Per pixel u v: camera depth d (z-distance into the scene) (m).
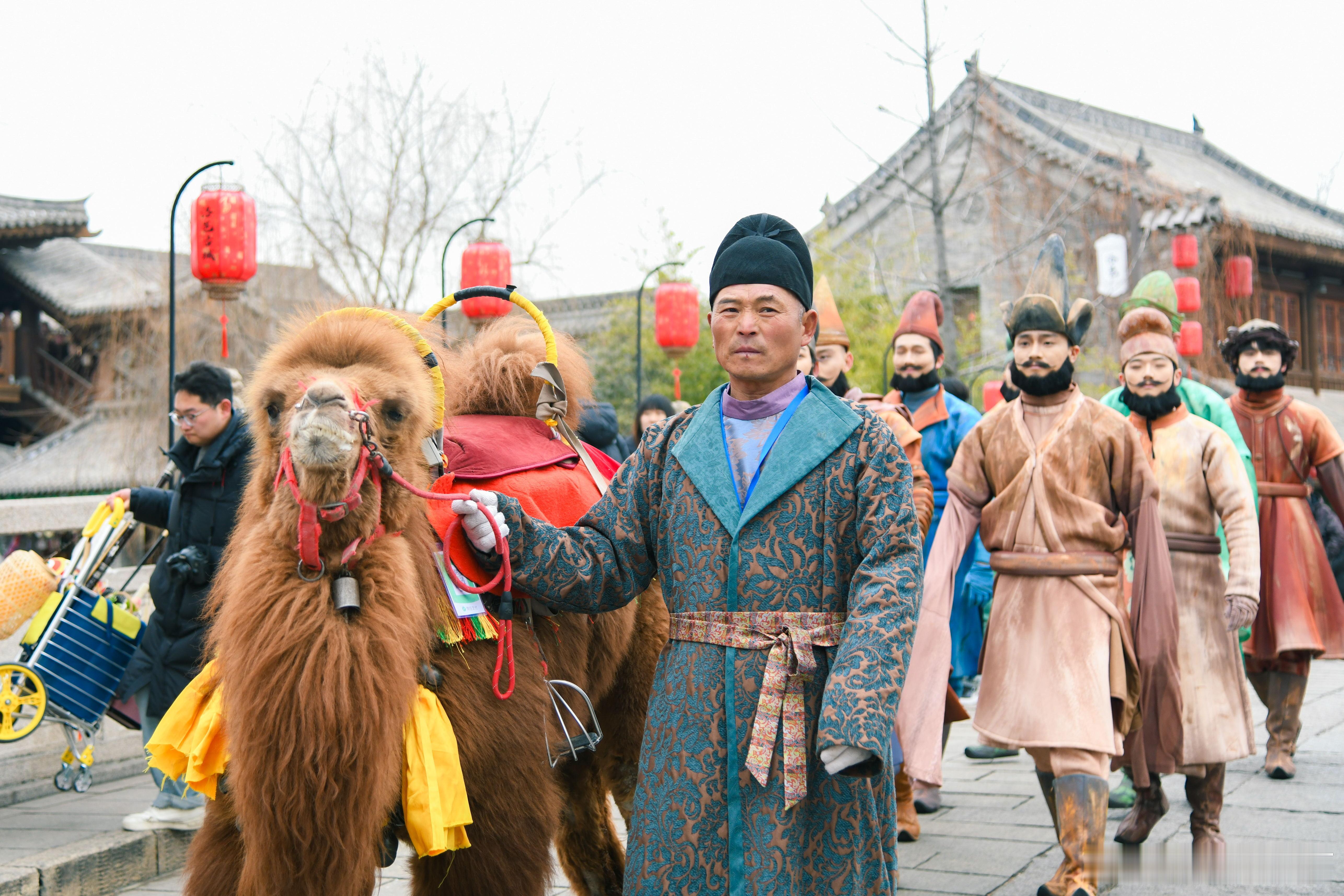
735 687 2.25
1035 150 19.02
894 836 2.40
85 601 4.65
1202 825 4.24
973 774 5.75
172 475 4.93
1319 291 22.23
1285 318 21.77
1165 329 4.62
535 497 2.90
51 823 4.64
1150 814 4.29
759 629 2.26
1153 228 18.53
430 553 2.53
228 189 6.61
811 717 2.24
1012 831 4.66
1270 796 5.09
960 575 5.07
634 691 3.47
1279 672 5.49
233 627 2.27
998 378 17.28
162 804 4.59
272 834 2.18
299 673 2.19
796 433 2.33
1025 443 3.89
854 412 2.35
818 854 2.22
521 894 2.53
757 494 2.29
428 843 2.28
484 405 3.26
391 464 2.44
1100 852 3.56
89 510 6.24
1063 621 3.72
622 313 16.86
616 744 3.56
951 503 4.07
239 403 4.14
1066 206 18.25
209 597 2.63
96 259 25.41
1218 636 4.38
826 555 2.29
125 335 18.34
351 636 2.23
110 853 4.27
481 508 2.38
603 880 3.79
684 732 2.28
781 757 2.20
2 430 26.06
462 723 2.45
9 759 5.11
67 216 24.59
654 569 2.58
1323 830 4.53
